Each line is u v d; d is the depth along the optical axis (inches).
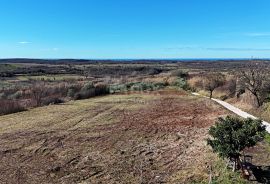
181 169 713.6
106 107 1738.4
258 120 628.4
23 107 1670.8
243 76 1562.5
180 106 1724.9
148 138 1017.5
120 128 1179.3
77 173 718.5
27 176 711.7
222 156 621.9
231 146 610.2
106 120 1350.9
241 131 601.9
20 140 1021.8
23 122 1328.7
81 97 2208.4
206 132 1069.1
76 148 919.0
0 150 911.7
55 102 1948.8
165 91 2583.7
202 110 1563.7
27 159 830.5
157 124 1242.0
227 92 1977.1
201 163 736.3
